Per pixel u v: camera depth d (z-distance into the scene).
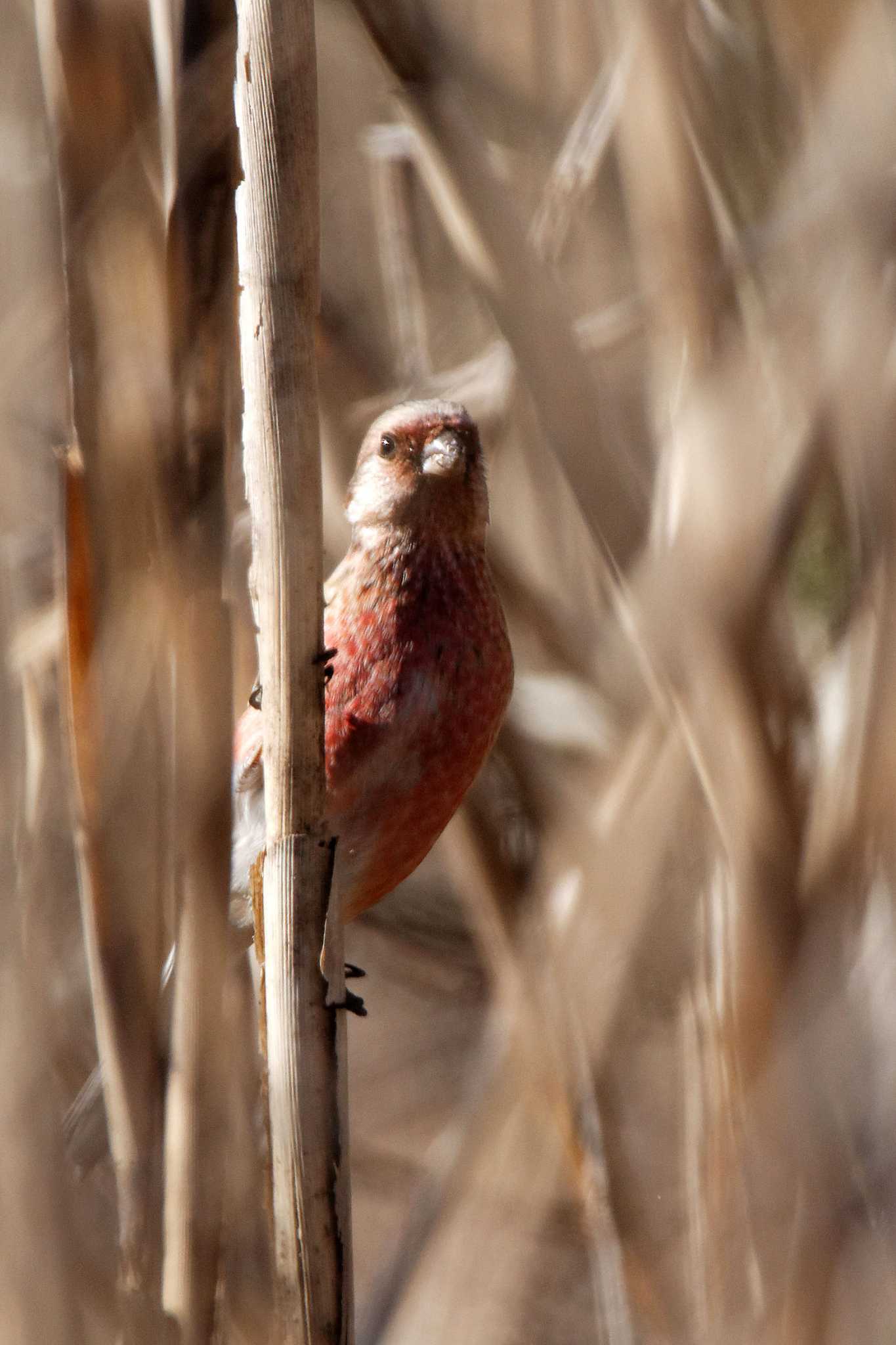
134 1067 3.70
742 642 3.70
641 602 3.71
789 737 3.71
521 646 3.83
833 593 3.77
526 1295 3.76
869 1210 3.70
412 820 3.75
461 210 3.71
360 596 3.75
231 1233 3.71
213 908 3.69
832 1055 3.70
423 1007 3.91
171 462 3.69
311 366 3.67
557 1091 3.75
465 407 3.79
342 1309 3.68
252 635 3.76
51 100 3.69
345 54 3.85
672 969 3.76
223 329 3.69
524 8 3.79
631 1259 3.75
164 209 3.69
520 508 3.82
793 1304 3.70
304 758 3.68
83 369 3.69
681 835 3.74
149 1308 3.69
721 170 3.72
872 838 3.70
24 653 3.72
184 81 3.68
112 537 3.69
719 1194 3.72
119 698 3.70
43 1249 3.68
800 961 3.70
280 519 3.67
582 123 3.77
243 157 3.67
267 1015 3.68
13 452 3.73
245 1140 3.72
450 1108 3.87
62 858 3.74
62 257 3.69
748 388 3.70
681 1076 3.77
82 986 3.74
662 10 3.70
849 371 3.69
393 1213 3.85
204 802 3.69
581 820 3.76
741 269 3.70
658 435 3.72
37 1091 3.69
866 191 3.68
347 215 3.87
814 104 3.69
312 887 3.68
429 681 3.74
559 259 3.77
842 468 3.70
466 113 3.72
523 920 3.76
